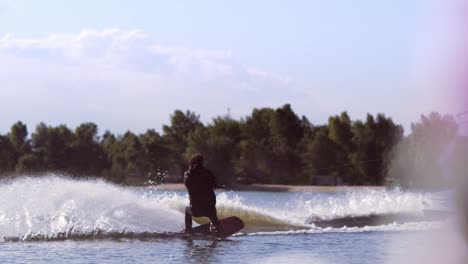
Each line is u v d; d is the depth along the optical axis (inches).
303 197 3718.0
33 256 852.6
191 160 1121.4
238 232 1180.5
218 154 7480.3
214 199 1115.9
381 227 1275.8
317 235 1146.0
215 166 7480.3
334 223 1358.3
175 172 7677.2
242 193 5182.1
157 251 922.1
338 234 1163.9
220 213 1323.8
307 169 7711.6
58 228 1065.5
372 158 7854.3
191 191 1114.1
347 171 7844.5
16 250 903.7
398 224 1318.9
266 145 7785.4
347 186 7332.7
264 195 4490.7
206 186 1115.3
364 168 7824.8
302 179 7652.6
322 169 7726.4
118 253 894.4
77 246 956.0
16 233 1027.9
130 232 1079.0
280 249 958.4
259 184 7465.6
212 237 1095.6
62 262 808.9
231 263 821.9
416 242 1038.4
